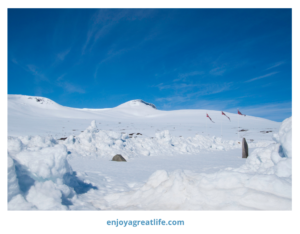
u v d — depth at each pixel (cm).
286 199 371
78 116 8912
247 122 7325
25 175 448
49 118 6269
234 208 380
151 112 13688
